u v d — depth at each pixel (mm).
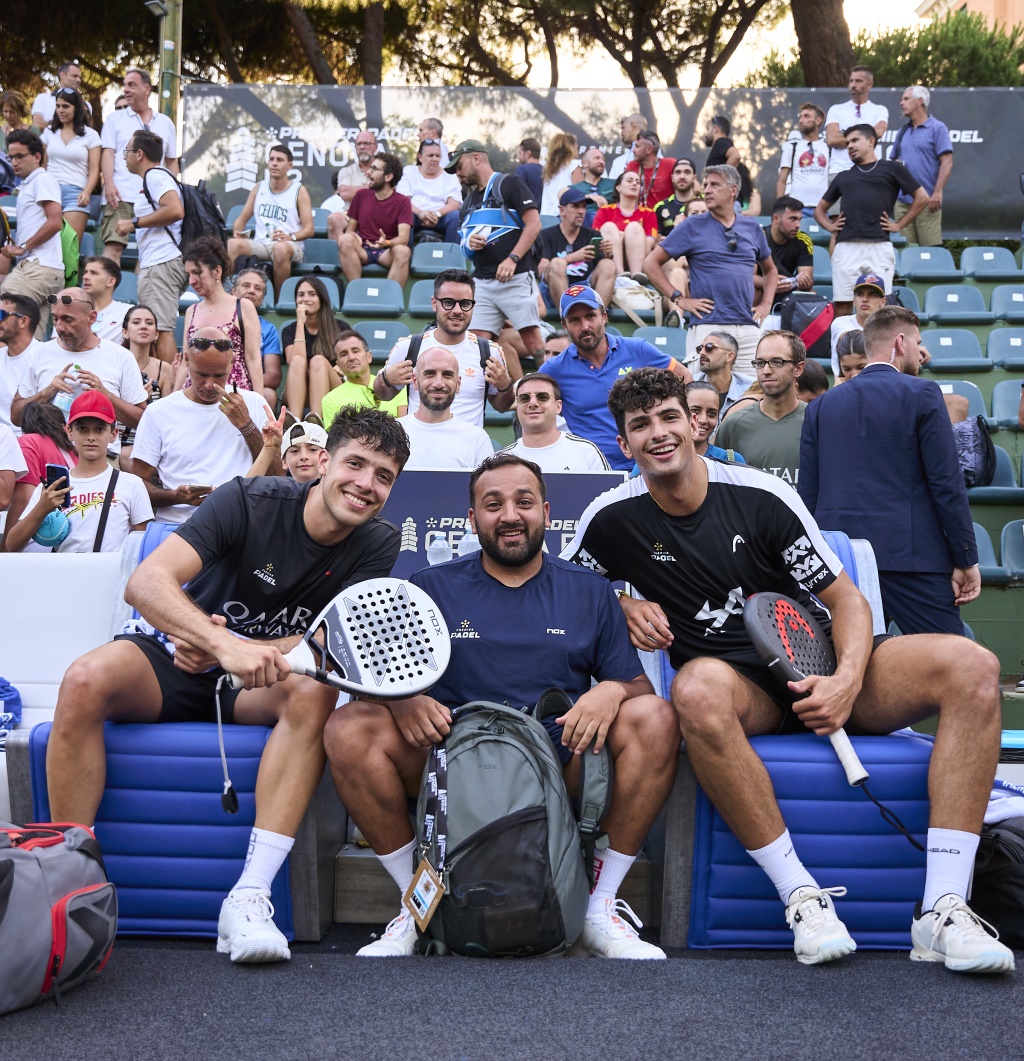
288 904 2432
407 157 8500
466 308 4555
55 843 2014
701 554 2578
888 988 2033
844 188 7066
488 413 6008
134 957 2211
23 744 2367
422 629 2340
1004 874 2363
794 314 6223
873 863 2357
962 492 3324
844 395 3496
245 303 5152
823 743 2383
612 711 2326
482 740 2244
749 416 4562
